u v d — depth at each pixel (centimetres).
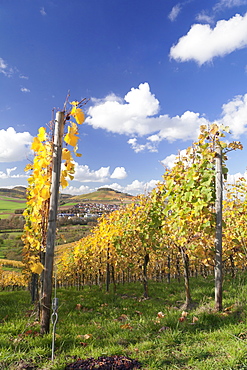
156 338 402
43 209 497
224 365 289
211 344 356
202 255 561
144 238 823
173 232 703
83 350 371
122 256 972
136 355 338
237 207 887
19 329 469
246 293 666
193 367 294
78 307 728
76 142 459
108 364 302
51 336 410
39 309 549
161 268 1348
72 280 1958
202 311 539
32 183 572
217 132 573
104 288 1289
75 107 461
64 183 478
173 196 676
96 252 1250
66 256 1689
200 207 568
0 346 374
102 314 643
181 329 442
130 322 535
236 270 1105
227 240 891
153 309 671
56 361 325
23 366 312
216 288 542
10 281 2564
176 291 950
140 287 1162
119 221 988
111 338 425
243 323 429
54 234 442
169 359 318
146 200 878
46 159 472
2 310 693
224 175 579
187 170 652
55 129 463
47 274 433
